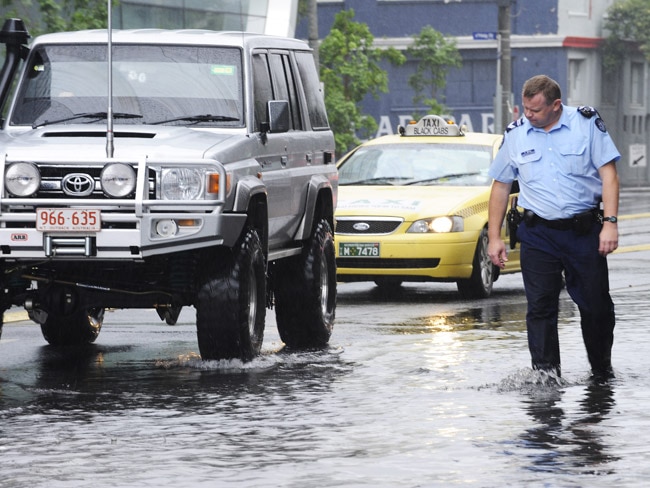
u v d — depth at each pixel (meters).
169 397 20.47
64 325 26.97
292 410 19.25
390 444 16.84
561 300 35.06
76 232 21.94
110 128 22.22
